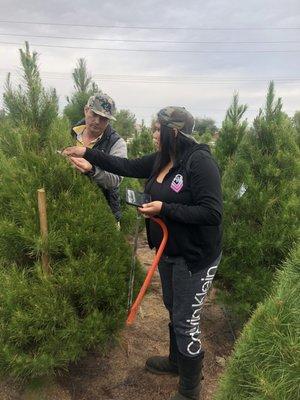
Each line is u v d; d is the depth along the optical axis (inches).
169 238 93.9
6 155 106.9
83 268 98.3
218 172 89.7
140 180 244.1
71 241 98.5
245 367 61.7
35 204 98.1
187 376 100.1
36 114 107.8
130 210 187.8
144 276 120.3
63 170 102.2
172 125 90.0
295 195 125.1
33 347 95.9
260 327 62.2
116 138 126.5
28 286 96.1
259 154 129.7
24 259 101.8
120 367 118.8
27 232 95.6
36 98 107.7
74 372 114.4
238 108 213.3
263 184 127.5
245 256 123.8
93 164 107.9
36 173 100.2
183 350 99.0
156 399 107.7
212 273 96.7
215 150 212.1
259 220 124.9
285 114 140.5
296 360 53.2
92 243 101.1
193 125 93.1
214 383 115.8
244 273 124.2
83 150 106.2
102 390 109.7
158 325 143.3
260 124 132.1
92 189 107.1
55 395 104.3
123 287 105.5
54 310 93.9
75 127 131.6
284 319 58.3
